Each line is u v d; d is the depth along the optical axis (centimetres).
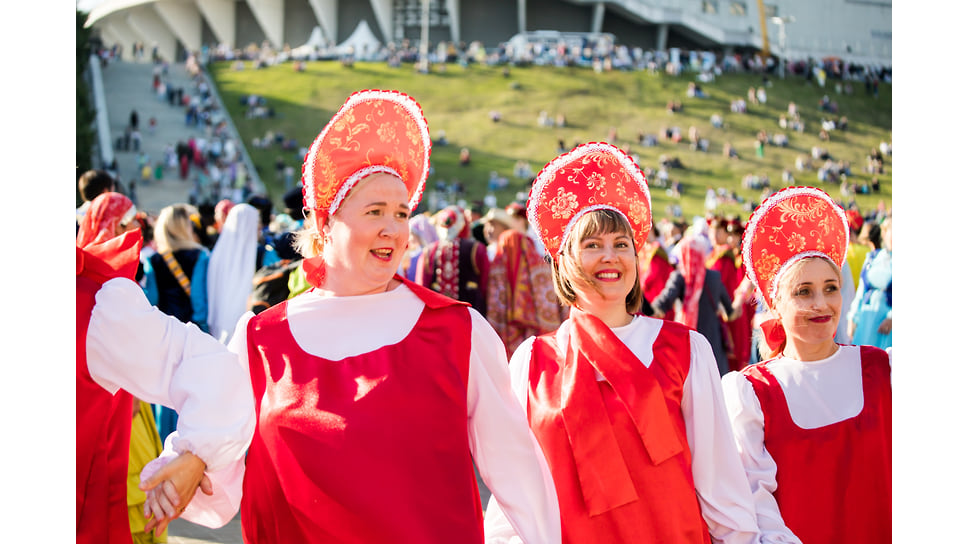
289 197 531
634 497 281
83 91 3059
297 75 5853
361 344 251
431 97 5622
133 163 4544
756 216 337
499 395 260
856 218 751
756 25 7312
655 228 902
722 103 5700
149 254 631
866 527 308
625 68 6016
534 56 6169
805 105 5756
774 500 305
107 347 238
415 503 235
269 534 244
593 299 304
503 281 773
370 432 237
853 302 649
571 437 289
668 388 290
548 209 315
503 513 274
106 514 250
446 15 7388
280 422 242
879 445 312
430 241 932
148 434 441
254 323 259
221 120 5159
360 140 262
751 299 377
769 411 316
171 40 7612
